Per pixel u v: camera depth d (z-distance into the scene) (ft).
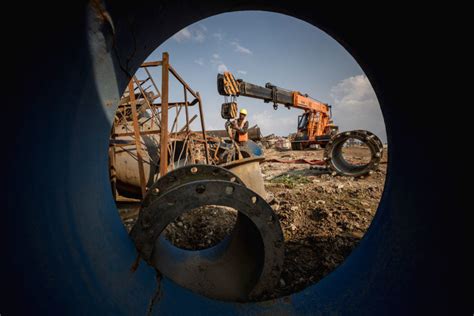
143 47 5.48
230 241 8.70
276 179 25.76
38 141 2.70
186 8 5.68
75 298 2.93
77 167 3.73
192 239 11.24
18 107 2.33
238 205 5.99
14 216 2.27
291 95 38.65
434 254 3.65
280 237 6.14
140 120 18.44
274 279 6.23
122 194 16.66
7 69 2.13
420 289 3.70
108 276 3.91
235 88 24.56
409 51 3.97
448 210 3.51
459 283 3.09
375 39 4.58
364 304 4.46
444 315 3.18
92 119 4.15
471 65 2.93
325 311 4.83
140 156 14.90
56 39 2.74
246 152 21.26
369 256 5.35
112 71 4.55
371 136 23.47
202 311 4.98
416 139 4.39
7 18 2.02
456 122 3.34
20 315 2.11
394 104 4.92
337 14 4.93
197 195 5.92
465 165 3.21
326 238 10.27
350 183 21.97
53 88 2.87
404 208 4.70
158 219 5.76
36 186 2.67
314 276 7.86
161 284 5.18
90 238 3.84
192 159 20.07
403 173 4.88
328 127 59.26
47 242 2.74
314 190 19.43
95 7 3.29
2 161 2.14
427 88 3.85
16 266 2.19
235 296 6.52
